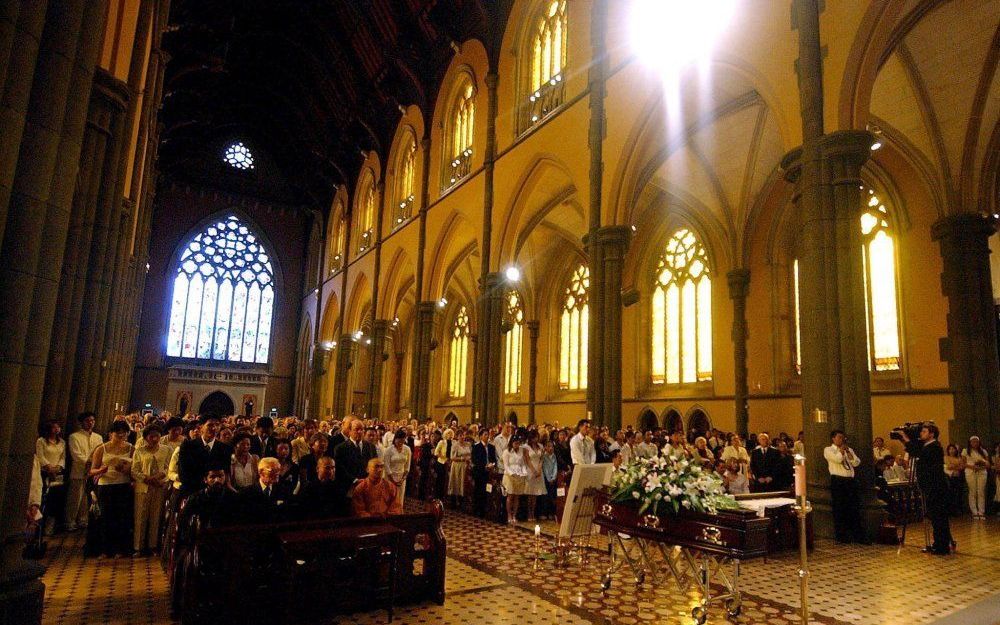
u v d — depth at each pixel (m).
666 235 22.20
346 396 31.44
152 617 5.43
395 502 6.87
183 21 23.98
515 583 6.75
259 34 29.70
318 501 6.48
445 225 22.52
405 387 36.03
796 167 10.27
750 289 18.89
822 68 10.05
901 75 13.62
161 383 35.31
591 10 15.75
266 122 38.03
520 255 26.52
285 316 39.88
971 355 13.88
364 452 10.97
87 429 9.62
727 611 5.69
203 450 7.20
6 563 3.74
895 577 7.14
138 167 15.75
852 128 9.67
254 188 39.66
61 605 5.74
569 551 7.75
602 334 13.87
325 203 38.75
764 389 18.08
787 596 6.33
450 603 5.99
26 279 3.88
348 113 31.50
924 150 14.80
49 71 4.11
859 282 9.49
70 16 4.23
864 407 9.27
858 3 9.54
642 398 21.84
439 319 35.59
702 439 14.13
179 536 5.61
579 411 24.75
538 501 11.87
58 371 9.02
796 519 8.57
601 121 14.96
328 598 5.48
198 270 37.75
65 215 4.33
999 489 13.30
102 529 7.71
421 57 25.56
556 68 17.80
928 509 8.66
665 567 7.27
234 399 36.69
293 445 11.78
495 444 13.07
